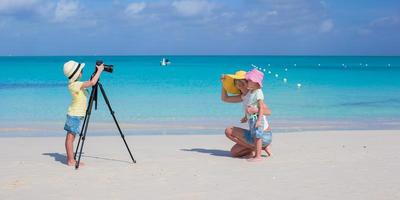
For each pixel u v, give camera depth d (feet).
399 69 209.56
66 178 26.32
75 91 29.25
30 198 22.58
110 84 106.63
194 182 25.46
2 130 47.44
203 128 49.60
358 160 31.12
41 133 45.88
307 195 23.06
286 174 27.25
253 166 29.45
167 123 52.75
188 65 253.24
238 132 31.78
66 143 29.66
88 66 219.82
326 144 37.70
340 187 24.45
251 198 22.56
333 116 59.62
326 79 134.72
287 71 193.36
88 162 30.71
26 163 30.35
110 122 52.95
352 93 89.81
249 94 31.24
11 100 73.56
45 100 73.61
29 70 173.17
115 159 31.71
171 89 94.17
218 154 33.76
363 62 382.83
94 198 22.54
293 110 64.90
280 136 42.14
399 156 32.53
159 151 34.96
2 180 25.88
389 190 23.90
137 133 46.11
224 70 184.65
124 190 23.90
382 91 94.12
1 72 160.04
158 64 263.08
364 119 57.21
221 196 22.86
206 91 89.97
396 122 55.06
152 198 22.53
